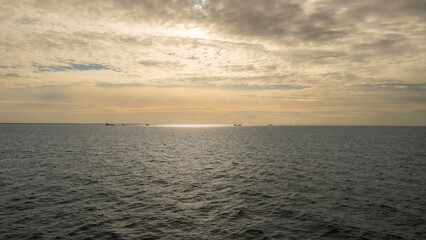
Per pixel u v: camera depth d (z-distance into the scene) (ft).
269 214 65.98
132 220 61.77
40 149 211.00
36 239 50.96
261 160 160.25
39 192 83.61
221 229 57.06
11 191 84.17
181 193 85.25
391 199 78.23
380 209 69.26
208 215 65.41
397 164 142.82
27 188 88.17
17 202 73.20
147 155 182.70
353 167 133.69
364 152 202.08
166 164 143.43
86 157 167.32
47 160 151.33
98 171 120.16
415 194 83.25
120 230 56.08
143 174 114.73
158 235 53.93
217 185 95.96
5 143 265.95
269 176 111.65
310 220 61.77
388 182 99.76
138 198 79.46
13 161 146.20
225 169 128.57
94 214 65.26
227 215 65.36
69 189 87.81
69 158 161.27
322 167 133.90
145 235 53.83
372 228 57.16
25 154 177.99
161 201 76.74
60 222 59.77
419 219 62.23
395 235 53.78
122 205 72.59
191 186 94.43
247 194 84.23
